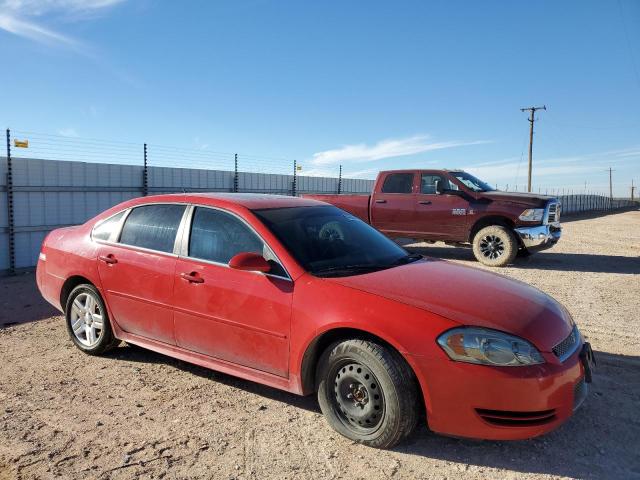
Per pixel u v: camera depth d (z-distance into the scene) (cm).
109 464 310
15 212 1020
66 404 395
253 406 394
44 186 1063
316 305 344
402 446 334
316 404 397
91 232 512
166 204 462
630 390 428
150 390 423
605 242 1762
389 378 314
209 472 303
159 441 338
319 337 344
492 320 315
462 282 371
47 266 545
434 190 1175
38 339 568
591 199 6394
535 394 298
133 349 530
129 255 462
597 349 537
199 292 405
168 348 441
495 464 314
